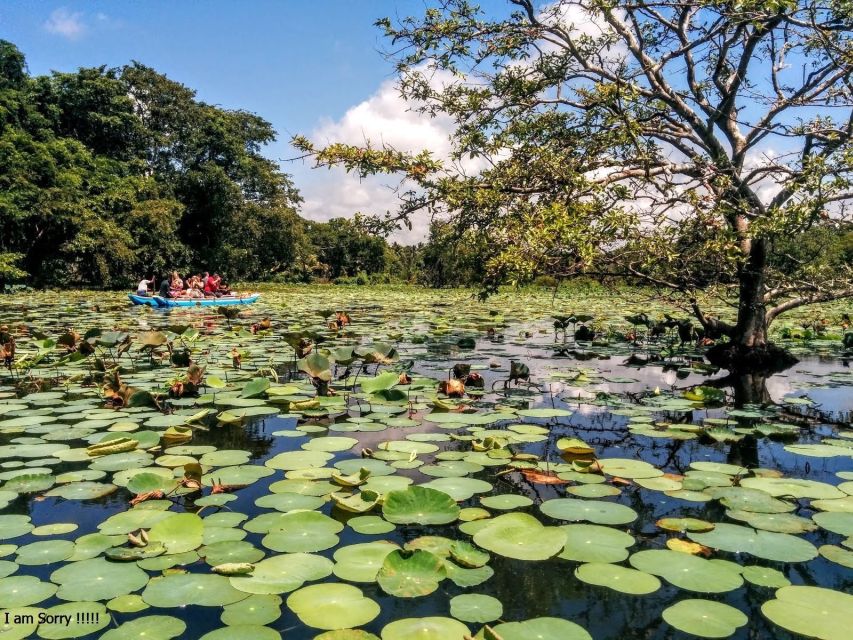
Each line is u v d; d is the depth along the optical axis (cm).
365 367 568
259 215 3222
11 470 277
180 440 330
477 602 168
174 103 3122
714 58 698
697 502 243
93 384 490
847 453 301
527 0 628
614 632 155
